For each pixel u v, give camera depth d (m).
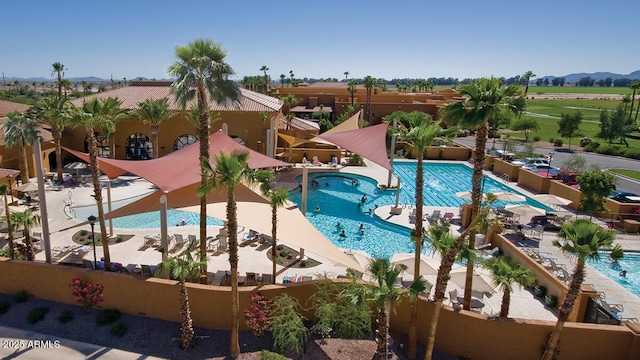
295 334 14.25
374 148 30.62
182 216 28.95
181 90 16.88
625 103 89.69
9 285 17.50
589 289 16.66
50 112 32.22
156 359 14.16
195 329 15.83
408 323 15.66
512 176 42.16
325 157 48.31
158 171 19.50
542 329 14.06
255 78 114.94
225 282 18.41
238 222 18.70
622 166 51.88
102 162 21.12
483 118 12.39
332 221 29.70
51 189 32.62
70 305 16.97
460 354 14.91
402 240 26.44
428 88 118.62
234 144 22.17
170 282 15.98
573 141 74.94
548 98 198.62
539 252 22.06
